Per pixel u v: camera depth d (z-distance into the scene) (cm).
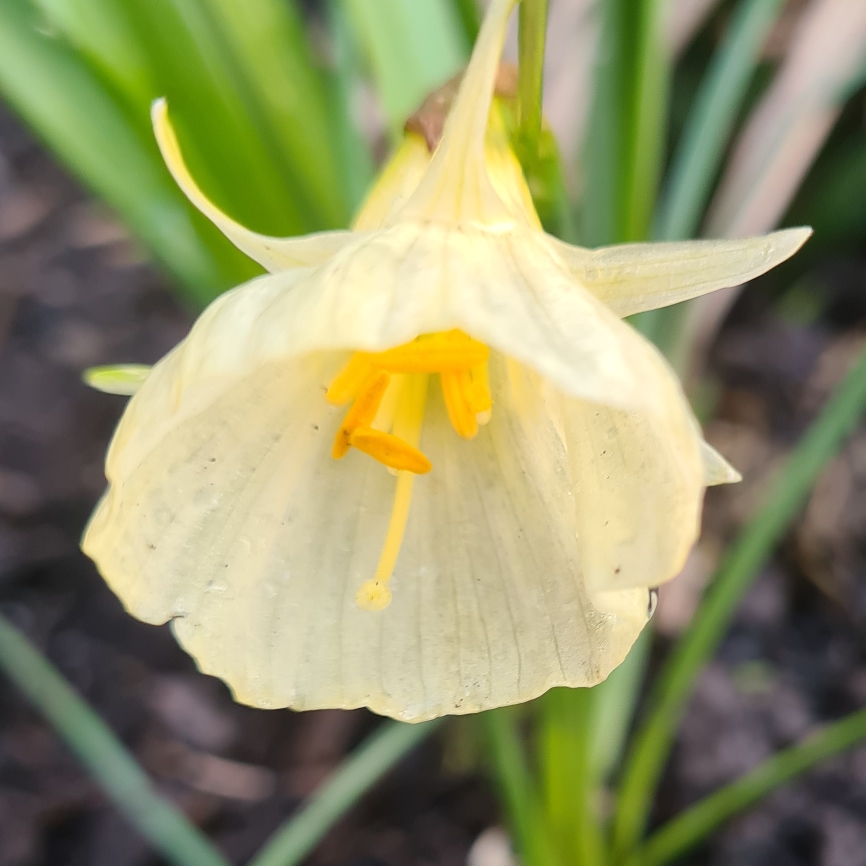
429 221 7
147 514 8
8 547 19
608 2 10
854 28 14
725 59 12
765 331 20
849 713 16
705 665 16
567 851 12
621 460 7
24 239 25
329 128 12
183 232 12
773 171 15
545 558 8
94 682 17
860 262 22
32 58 11
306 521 8
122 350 22
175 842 12
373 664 8
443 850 15
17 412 21
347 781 12
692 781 15
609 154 10
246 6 11
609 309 7
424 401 8
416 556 8
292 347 6
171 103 11
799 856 14
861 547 17
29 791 15
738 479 7
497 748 11
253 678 8
